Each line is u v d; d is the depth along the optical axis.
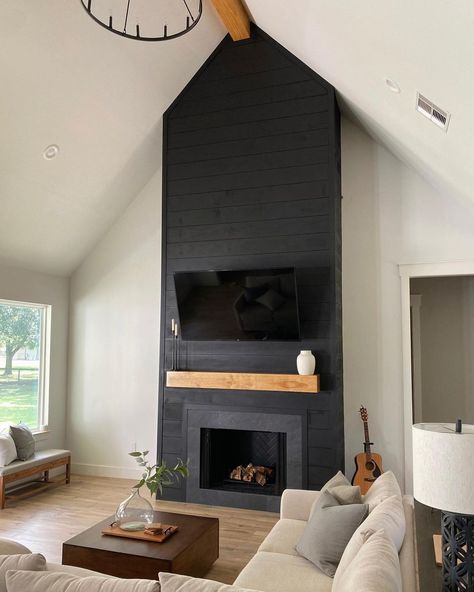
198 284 5.13
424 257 5.26
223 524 4.62
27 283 5.99
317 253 5.02
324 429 4.88
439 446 1.84
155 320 6.26
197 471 5.23
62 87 4.47
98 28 4.25
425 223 5.28
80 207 5.82
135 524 3.48
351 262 5.46
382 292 5.36
